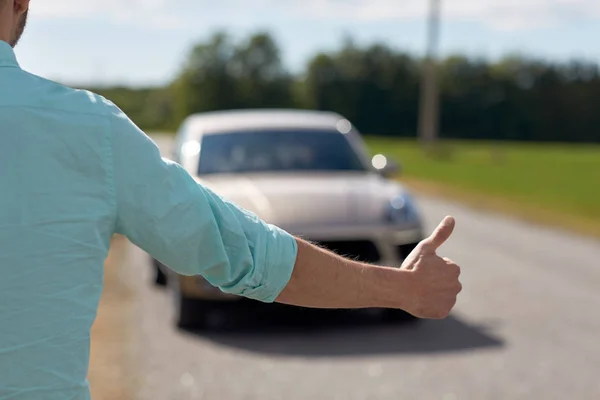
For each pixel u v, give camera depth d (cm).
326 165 780
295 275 161
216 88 9706
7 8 150
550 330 671
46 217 138
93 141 142
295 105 9669
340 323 698
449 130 8669
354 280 166
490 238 1237
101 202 142
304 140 806
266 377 546
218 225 153
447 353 605
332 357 596
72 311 139
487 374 552
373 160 815
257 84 9688
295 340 643
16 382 136
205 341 638
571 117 8556
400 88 8881
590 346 623
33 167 139
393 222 672
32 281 137
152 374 547
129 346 620
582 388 523
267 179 739
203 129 823
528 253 1084
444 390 518
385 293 169
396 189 726
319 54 9062
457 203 1827
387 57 8925
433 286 173
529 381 537
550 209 1684
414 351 611
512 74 8600
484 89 8606
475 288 842
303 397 505
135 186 144
